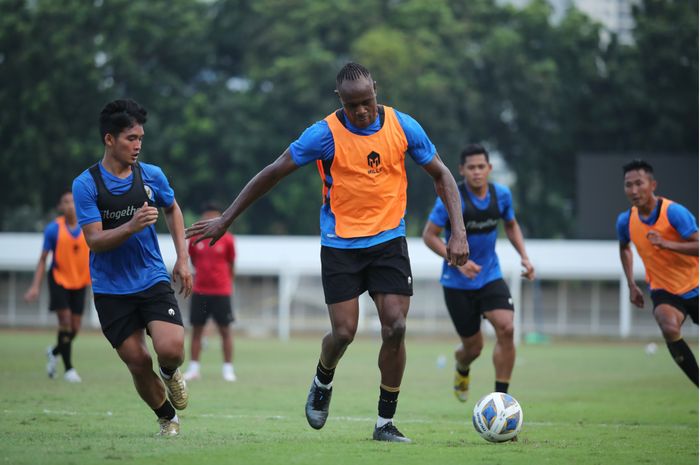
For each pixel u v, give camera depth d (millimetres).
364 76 23172
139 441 24469
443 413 36594
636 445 25609
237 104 175250
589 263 130250
